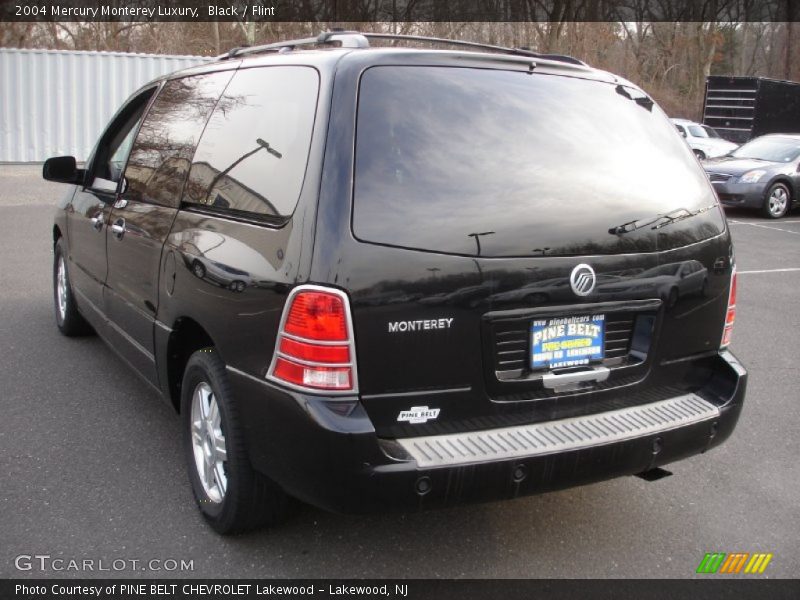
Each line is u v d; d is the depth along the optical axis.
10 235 10.59
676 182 3.41
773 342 6.84
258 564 3.18
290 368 2.74
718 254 3.44
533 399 3.02
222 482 3.29
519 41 29.70
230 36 25.70
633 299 3.16
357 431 2.65
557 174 3.08
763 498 3.92
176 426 4.50
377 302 2.69
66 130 16.80
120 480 3.83
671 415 3.23
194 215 3.47
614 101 3.47
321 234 2.70
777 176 15.60
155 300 3.77
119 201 4.41
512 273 2.88
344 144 2.79
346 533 3.43
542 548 3.38
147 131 4.34
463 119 3.01
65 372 5.35
